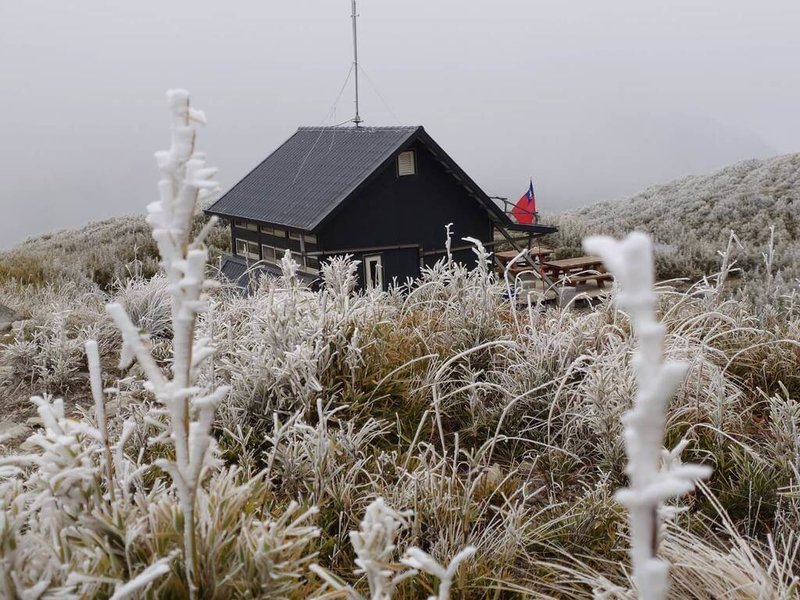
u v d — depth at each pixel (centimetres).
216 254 1962
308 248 1308
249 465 339
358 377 425
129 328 169
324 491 328
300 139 1698
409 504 321
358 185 1268
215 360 442
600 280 1658
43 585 180
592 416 395
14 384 507
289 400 398
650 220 2945
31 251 2252
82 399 488
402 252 1364
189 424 179
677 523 322
